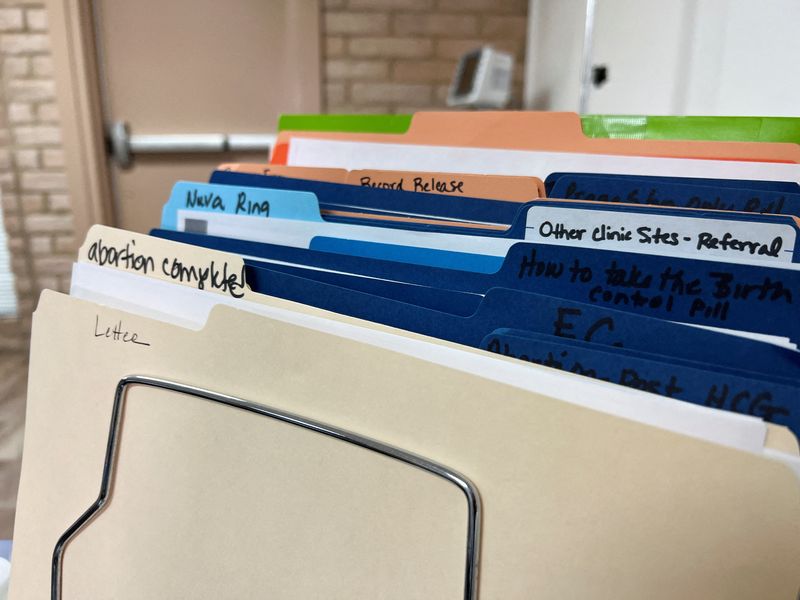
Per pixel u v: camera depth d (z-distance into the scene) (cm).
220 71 171
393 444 25
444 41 165
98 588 31
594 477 22
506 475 23
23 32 158
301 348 26
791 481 20
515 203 36
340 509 26
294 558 27
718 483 21
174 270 30
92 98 166
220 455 28
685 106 62
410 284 30
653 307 28
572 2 110
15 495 101
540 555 23
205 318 28
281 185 42
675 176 39
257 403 27
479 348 26
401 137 52
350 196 40
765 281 26
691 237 30
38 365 31
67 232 177
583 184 37
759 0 49
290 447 27
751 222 28
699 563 21
